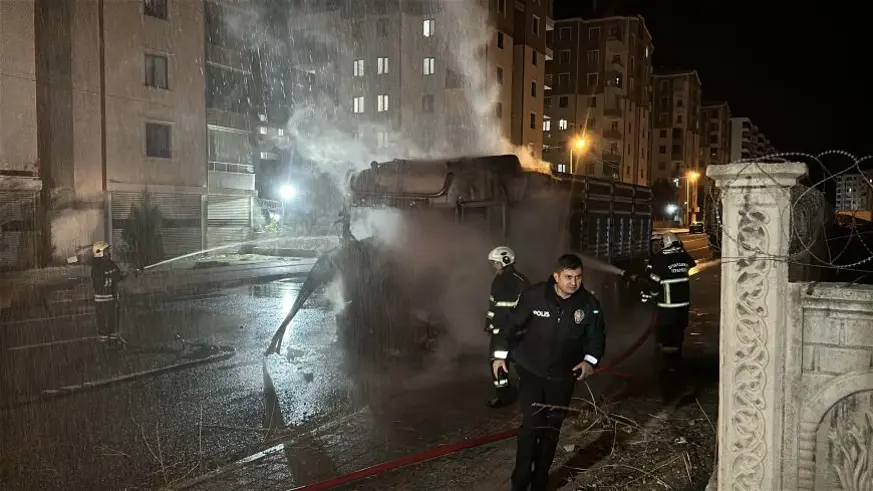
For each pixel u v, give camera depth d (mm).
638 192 14617
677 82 93438
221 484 4293
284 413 5863
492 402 6000
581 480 4270
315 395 6438
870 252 3533
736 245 3008
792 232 3064
